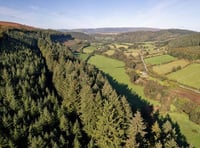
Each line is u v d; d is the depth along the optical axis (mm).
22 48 119188
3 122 59156
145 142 62031
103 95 80000
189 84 140250
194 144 84125
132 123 60656
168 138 68188
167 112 109250
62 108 70500
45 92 82500
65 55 133250
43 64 113062
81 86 84938
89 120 68062
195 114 102250
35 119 62188
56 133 60531
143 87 143500
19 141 57625
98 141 63719
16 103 67125
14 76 81688
